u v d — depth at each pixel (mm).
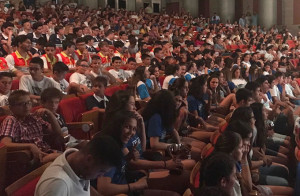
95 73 6977
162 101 3998
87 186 2184
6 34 8836
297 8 26984
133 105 3939
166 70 7750
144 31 18672
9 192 2305
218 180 2439
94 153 2018
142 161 3531
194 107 5863
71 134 4512
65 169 2088
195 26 23453
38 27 9781
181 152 3848
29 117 3750
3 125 3514
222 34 21859
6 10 17312
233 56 12227
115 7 26656
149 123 3990
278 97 8703
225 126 4137
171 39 18062
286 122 6074
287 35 23094
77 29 10977
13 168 3291
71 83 5945
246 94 5371
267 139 5316
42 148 3682
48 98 4051
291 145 4586
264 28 26281
